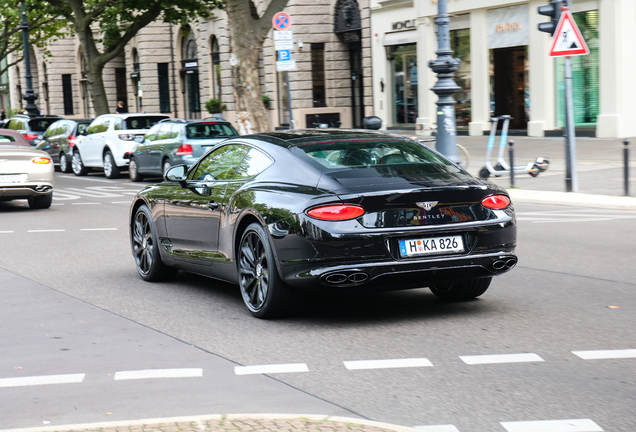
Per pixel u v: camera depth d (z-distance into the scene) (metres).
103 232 12.91
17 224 14.23
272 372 5.27
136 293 8.13
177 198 8.08
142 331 6.51
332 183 6.36
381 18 32.31
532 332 6.17
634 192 14.77
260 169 7.05
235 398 4.74
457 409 4.46
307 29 35.94
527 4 25.88
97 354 5.83
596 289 7.73
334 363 5.45
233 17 22.66
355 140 7.11
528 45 26.05
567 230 11.55
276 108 37.72
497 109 27.67
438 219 6.31
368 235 6.11
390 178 6.44
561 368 5.22
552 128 25.67
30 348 6.05
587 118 24.66
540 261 9.32
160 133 21.05
